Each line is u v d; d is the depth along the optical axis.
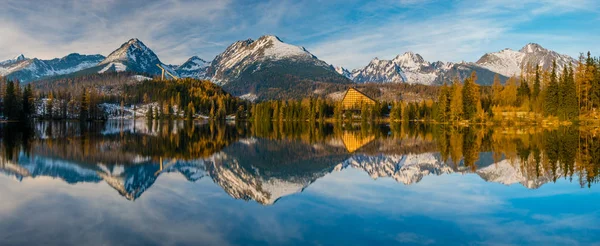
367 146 62.41
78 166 36.19
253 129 117.25
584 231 17.36
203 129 113.88
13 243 15.19
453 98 130.25
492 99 138.25
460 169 35.25
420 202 22.53
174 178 30.62
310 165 41.06
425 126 130.25
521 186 27.02
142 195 23.95
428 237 16.59
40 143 57.84
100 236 16.12
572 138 64.06
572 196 23.83
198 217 19.12
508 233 17.12
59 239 15.69
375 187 27.20
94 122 159.50
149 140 68.94
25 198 22.62
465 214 19.98
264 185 28.23
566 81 102.62
